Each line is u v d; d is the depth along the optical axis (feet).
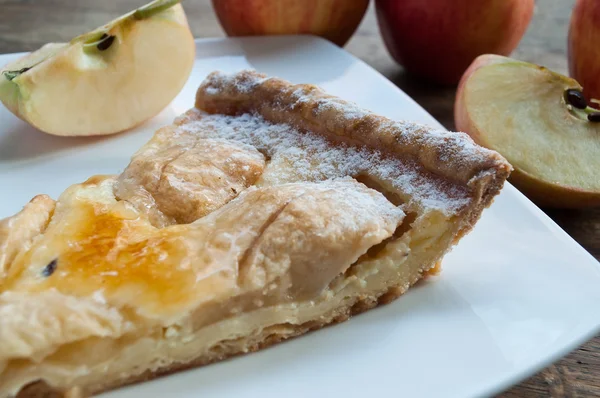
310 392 0.70
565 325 0.74
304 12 1.20
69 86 0.94
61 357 0.70
